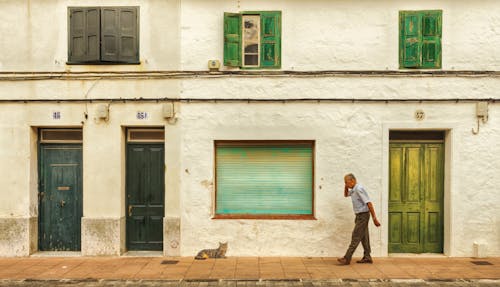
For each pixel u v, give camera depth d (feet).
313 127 26.94
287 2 27.12
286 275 22.86
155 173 27.99
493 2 26.66
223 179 27.78
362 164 26.84
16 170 27.25
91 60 26.99
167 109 26.84
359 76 26.76
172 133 27.12
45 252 27.89
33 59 27.30
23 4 27.30
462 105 26.61
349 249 24.79
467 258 26.32
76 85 27.17
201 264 25.09
